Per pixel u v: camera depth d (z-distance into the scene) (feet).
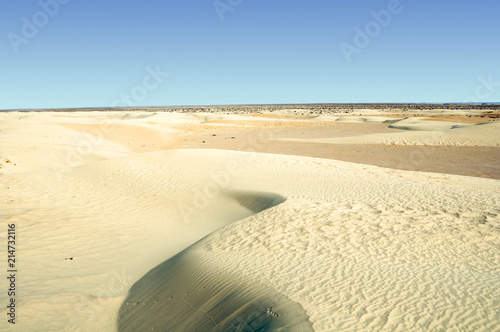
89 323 20.70
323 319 15.84
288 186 45.01
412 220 30.19
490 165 80.94
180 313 20.25
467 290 18.51
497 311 16.40
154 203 44.39
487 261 22.57
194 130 188.34
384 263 22.31
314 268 21.89
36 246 29.58
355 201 36.52
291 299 17.99
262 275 21.44
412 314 16.24
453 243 25.45
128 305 23.09
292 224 30.48
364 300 17.62
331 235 27.58
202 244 29.17
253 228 30.63
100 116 258.98
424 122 181.27
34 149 77.56
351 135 157.17
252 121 236.43
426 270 21.16
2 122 152.46
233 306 18.74
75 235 32.96
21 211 37.32
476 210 32.60
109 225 36.76
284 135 165.07
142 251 31.60
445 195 38.50
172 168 57.11
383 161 88.38
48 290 23.22
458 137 126.31
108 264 28.53
